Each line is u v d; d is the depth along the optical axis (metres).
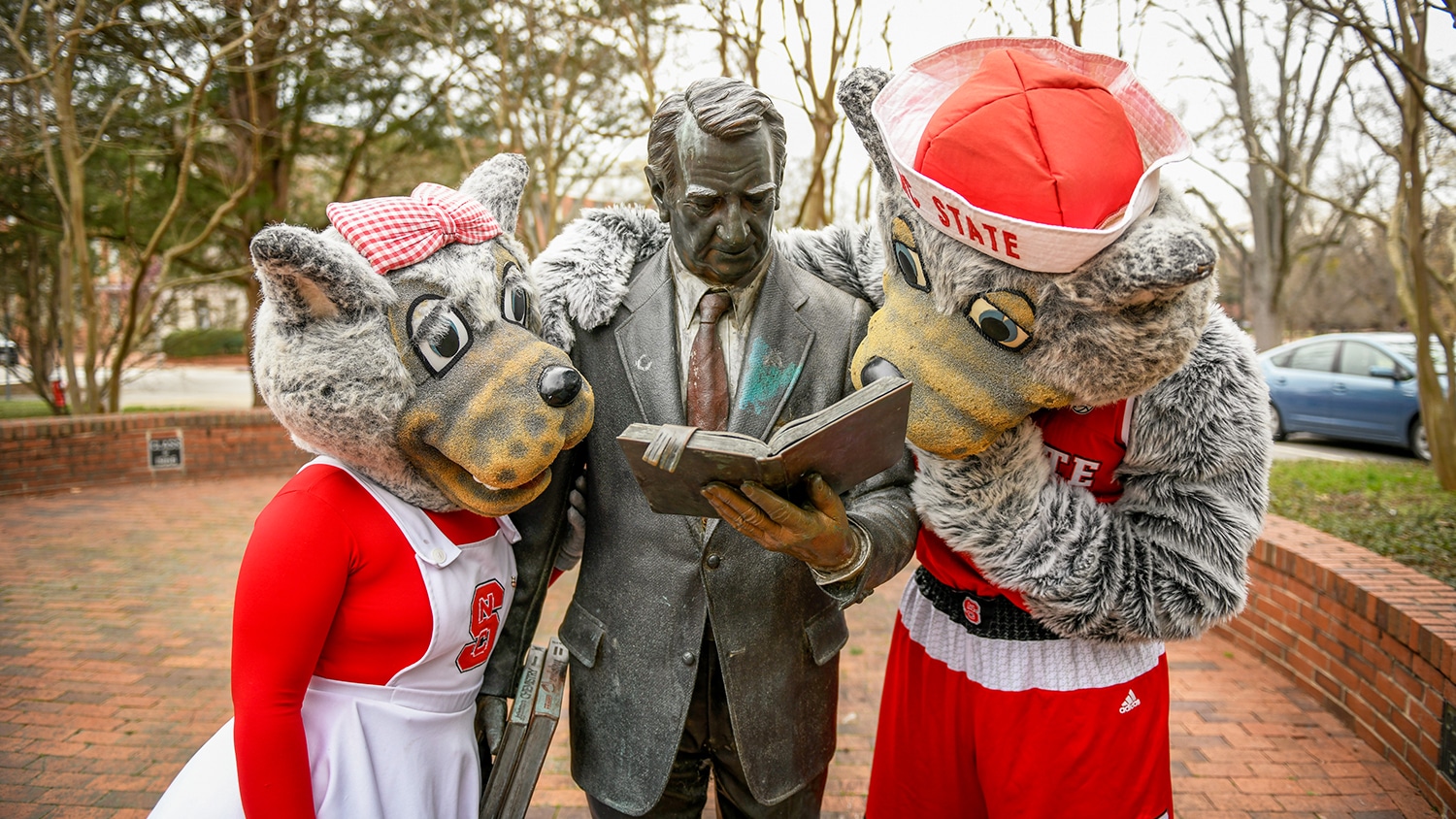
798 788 1.78
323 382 1.37
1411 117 5.33
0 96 8.98
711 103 1.51
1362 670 3.29
